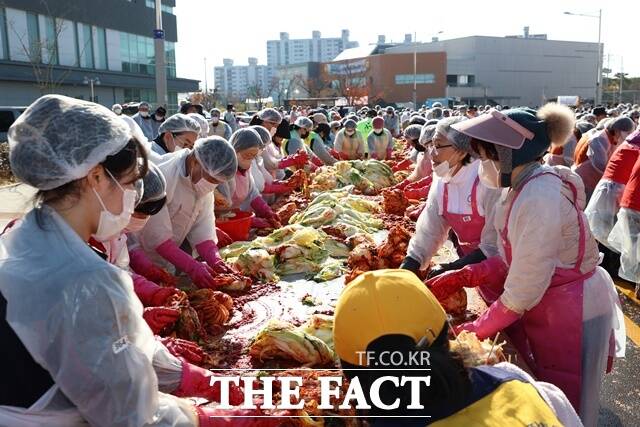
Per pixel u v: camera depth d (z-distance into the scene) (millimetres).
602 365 3279
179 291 3494
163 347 2549
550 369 3285
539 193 2963
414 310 1744
